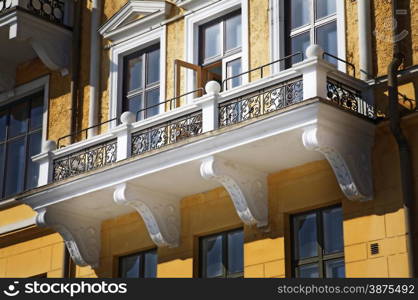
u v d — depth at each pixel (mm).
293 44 21969
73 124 25516
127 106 24859
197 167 20891
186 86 23438
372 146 19906
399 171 19406
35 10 25719
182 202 22609
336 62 21047
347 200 19969
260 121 19422
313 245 20516
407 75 19797
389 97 19484
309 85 19250
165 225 22203
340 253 20047
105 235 23938
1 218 26375
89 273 24047
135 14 25047
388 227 19281
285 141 19656
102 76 25391
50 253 25047
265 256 20891
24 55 26984
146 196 21969
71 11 26484
